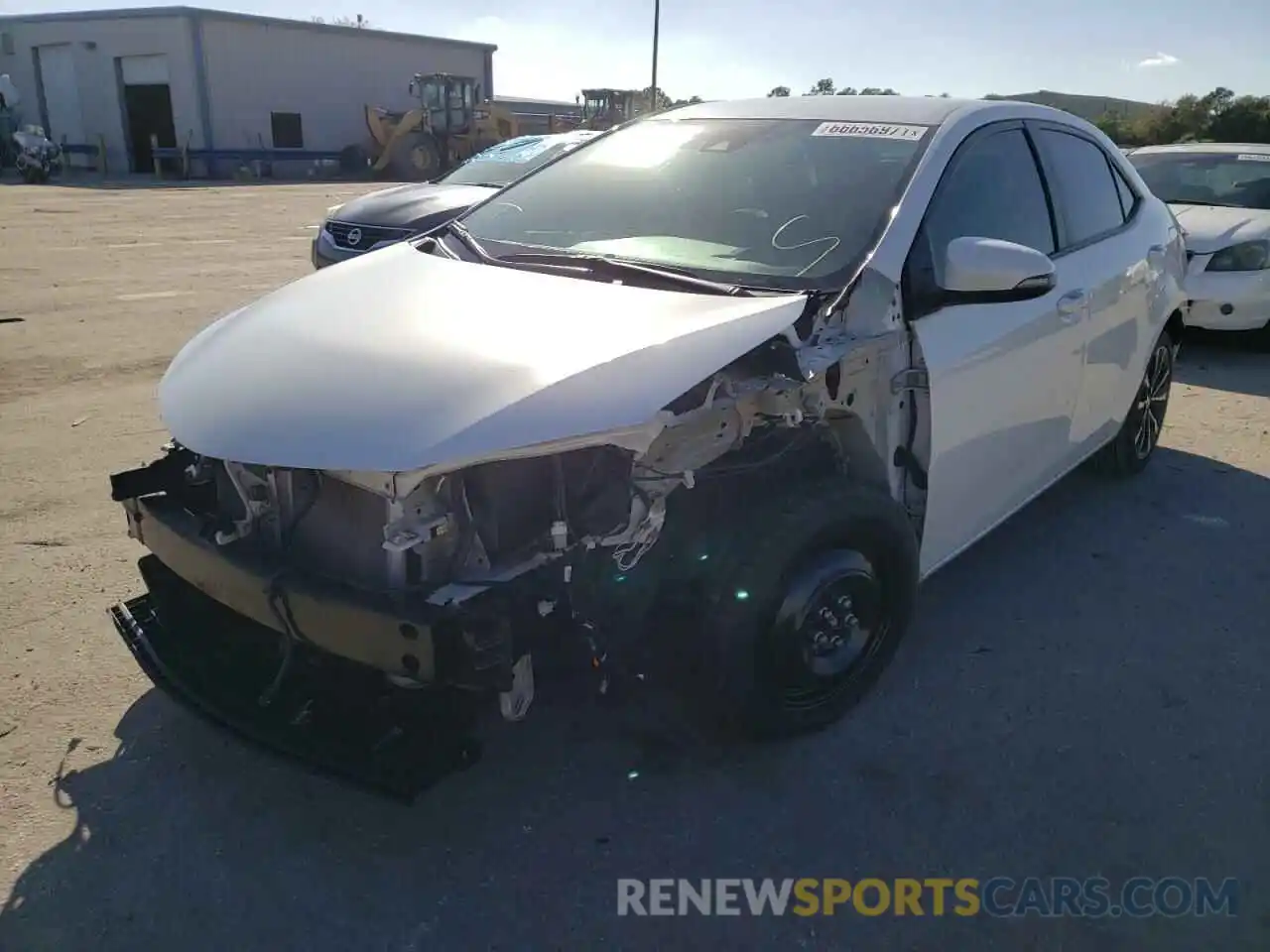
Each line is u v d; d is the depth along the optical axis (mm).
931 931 2465
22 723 3139
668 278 3090
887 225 3156
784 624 2865
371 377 2557
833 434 3061
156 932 2408
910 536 3154
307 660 2738
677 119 4125
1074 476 5371
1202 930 2475
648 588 2754
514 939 2414
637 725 3215
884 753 3102
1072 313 3867
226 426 2555
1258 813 2863
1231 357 8180
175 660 2953
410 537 2408
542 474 2617
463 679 2334
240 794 2877
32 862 2607
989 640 3742
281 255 13242
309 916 2467
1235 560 4402
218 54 33000
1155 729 3229
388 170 32750
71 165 35500
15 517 4598
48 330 8320
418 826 2773
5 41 35344
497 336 2691
